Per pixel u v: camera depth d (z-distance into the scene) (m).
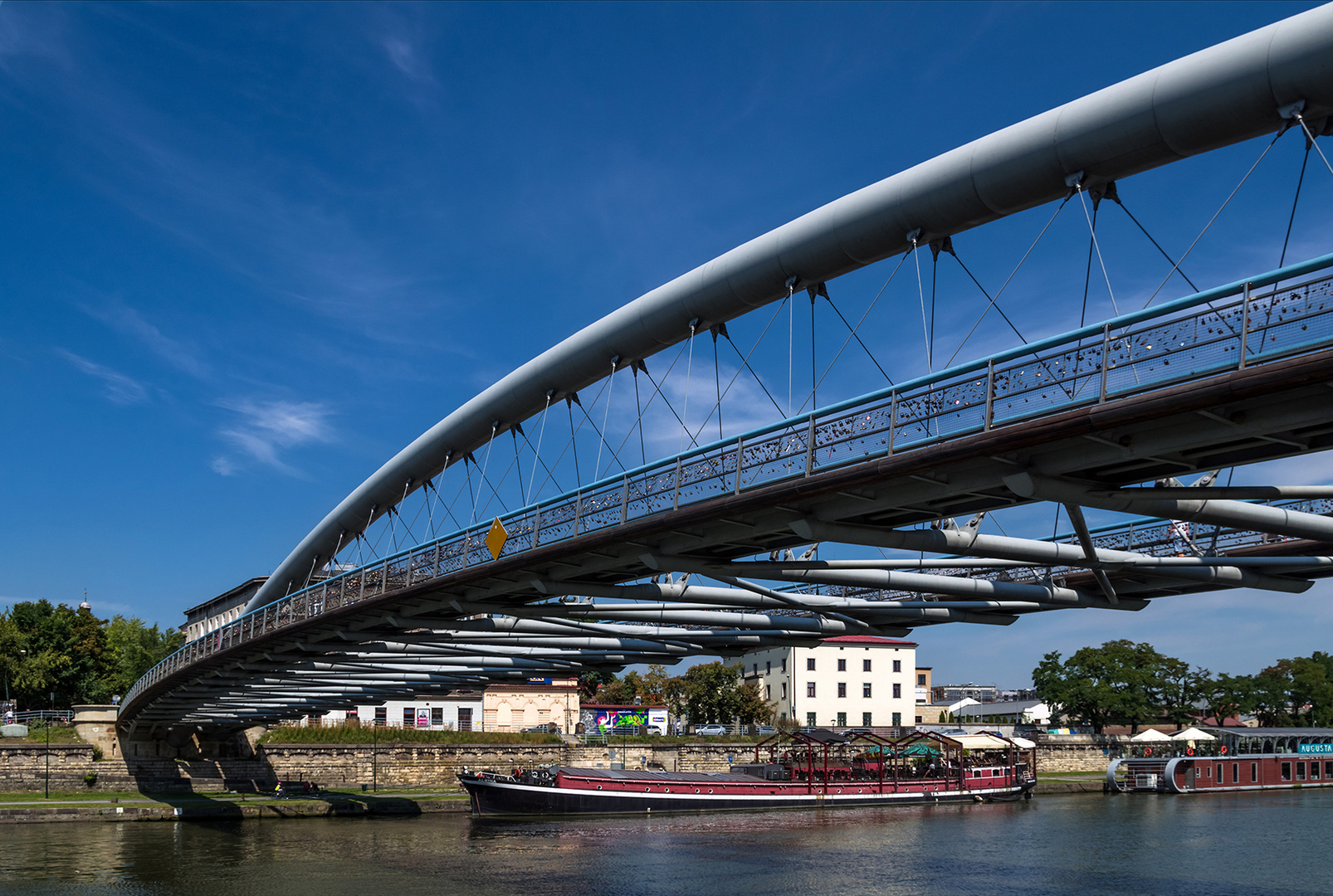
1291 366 15.20
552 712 93.12
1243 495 20.64
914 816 65.81
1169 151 21.88
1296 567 30.39
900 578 29.75
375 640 39.66
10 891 37.31
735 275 31.36
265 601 68.94
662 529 25.34
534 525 29.62
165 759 74.12
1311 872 43.09
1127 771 87.19
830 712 115.62
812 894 38.06
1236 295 16.25
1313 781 90.75
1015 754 83.38
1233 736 91.88
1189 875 42.22
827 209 28.52
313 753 78.00
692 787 67.81
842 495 22.73
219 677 52.72
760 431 23.52
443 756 81.06
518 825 59.62
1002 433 18.73
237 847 49.06
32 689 88.25
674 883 40.03
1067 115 22.91
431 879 40.38
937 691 178.12
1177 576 29.14
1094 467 20.11
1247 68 19.95
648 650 43.09
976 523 25.70
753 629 40.72
